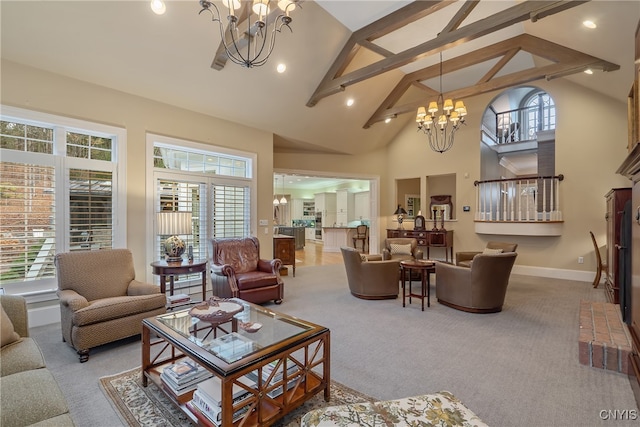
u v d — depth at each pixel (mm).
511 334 3260
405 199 9148
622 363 2451
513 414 1971
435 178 8539
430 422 1379
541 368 2545
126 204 4145
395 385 2295
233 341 1920
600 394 2180
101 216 3941
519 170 11141
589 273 5773
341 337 3182
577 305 4277
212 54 4098
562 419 1922
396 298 4625
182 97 4559
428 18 4535
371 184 8609
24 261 3375
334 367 2561
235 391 1772
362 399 2113
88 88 3846
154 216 4434
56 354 2746
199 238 4992
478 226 6797
